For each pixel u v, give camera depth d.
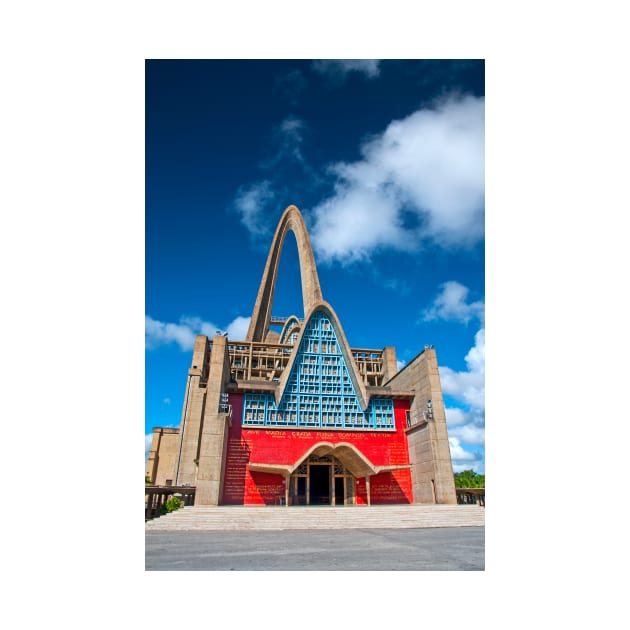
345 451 30.12
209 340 40.38
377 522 19.16
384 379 43.81
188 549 11.23
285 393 32.88
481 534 15.72
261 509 21.73
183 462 33.47
